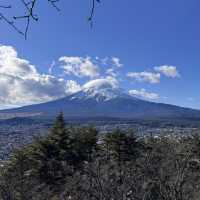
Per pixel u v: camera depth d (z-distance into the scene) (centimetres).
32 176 2852
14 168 2842
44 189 2227
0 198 1978
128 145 3569
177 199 623
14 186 2030
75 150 3706
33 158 3403
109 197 674
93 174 712
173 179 648
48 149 3606
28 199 2061
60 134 3756
